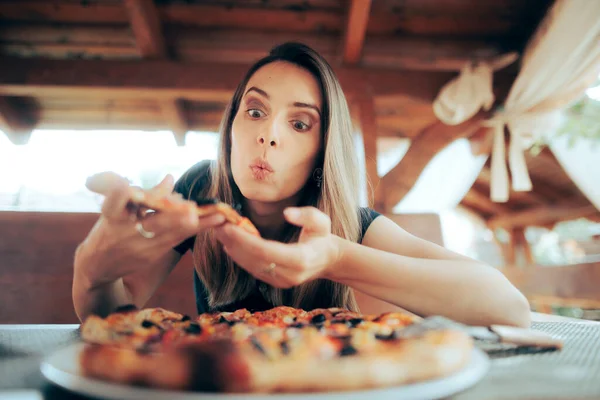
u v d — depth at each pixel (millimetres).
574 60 2828
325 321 627
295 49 995
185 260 1902
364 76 3324
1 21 3211
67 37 3305
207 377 367
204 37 3354
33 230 1913
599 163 4973
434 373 398
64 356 466
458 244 9227
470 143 4129
